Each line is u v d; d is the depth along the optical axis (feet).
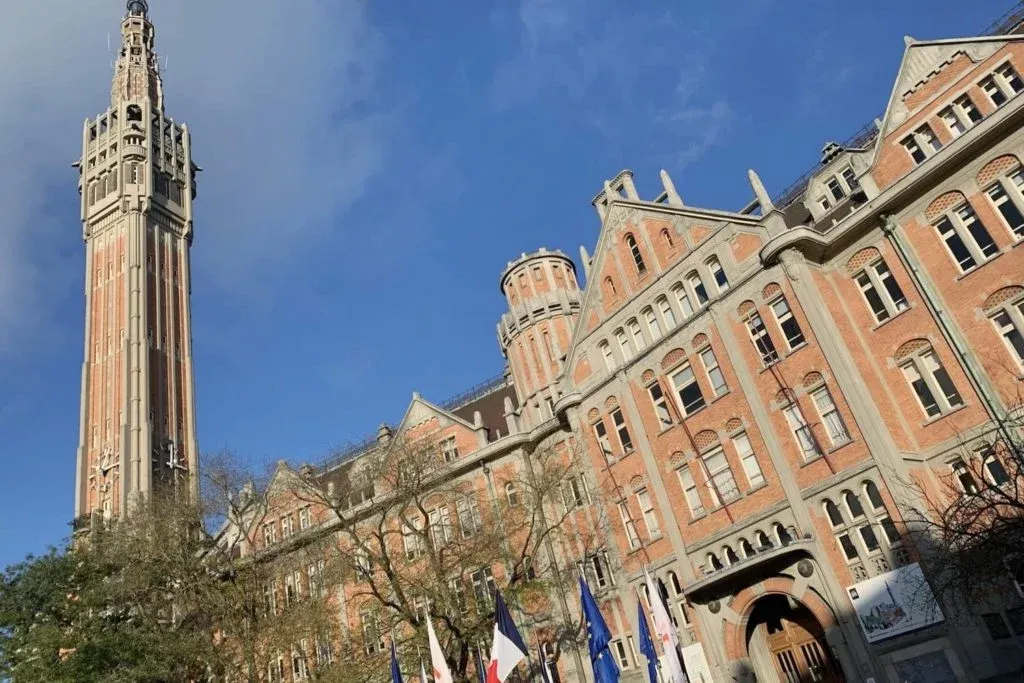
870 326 110.42
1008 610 89.76
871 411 101.55
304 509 159.74
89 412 246.68
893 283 109.91
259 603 128.06
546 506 146.20
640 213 140.56
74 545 138.92
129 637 120.67
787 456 109.50
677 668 78.69
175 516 131.85
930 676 88.63
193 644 120.47
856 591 96.12
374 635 128.98
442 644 114.01
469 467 157.58
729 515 115.14
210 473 132.67
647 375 131.95
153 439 239.09
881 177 113.80
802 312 110.93
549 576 138.21
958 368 100.53
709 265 127.44
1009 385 95.50
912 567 91.15
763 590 106.32
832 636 98.17
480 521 142.10
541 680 132.67
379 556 130.41
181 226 294.05
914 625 90.02
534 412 173.37
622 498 131.54
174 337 268.21
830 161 140.97
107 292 265.13
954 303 102.17
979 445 95.81
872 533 98.17
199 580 128.26
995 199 100.78
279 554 130.41
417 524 152.35
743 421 115.96
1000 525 70.90
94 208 279.69
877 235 111.55
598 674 80.74
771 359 114.93
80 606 124.06
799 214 136.77
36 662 114.73
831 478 103.19
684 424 124.57
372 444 161.48
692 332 126.11
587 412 141.69
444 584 113.91
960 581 75.87
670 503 123.54
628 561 128.06
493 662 85.71
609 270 144.87
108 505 223.30
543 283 189.57
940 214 105.40
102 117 300.81
